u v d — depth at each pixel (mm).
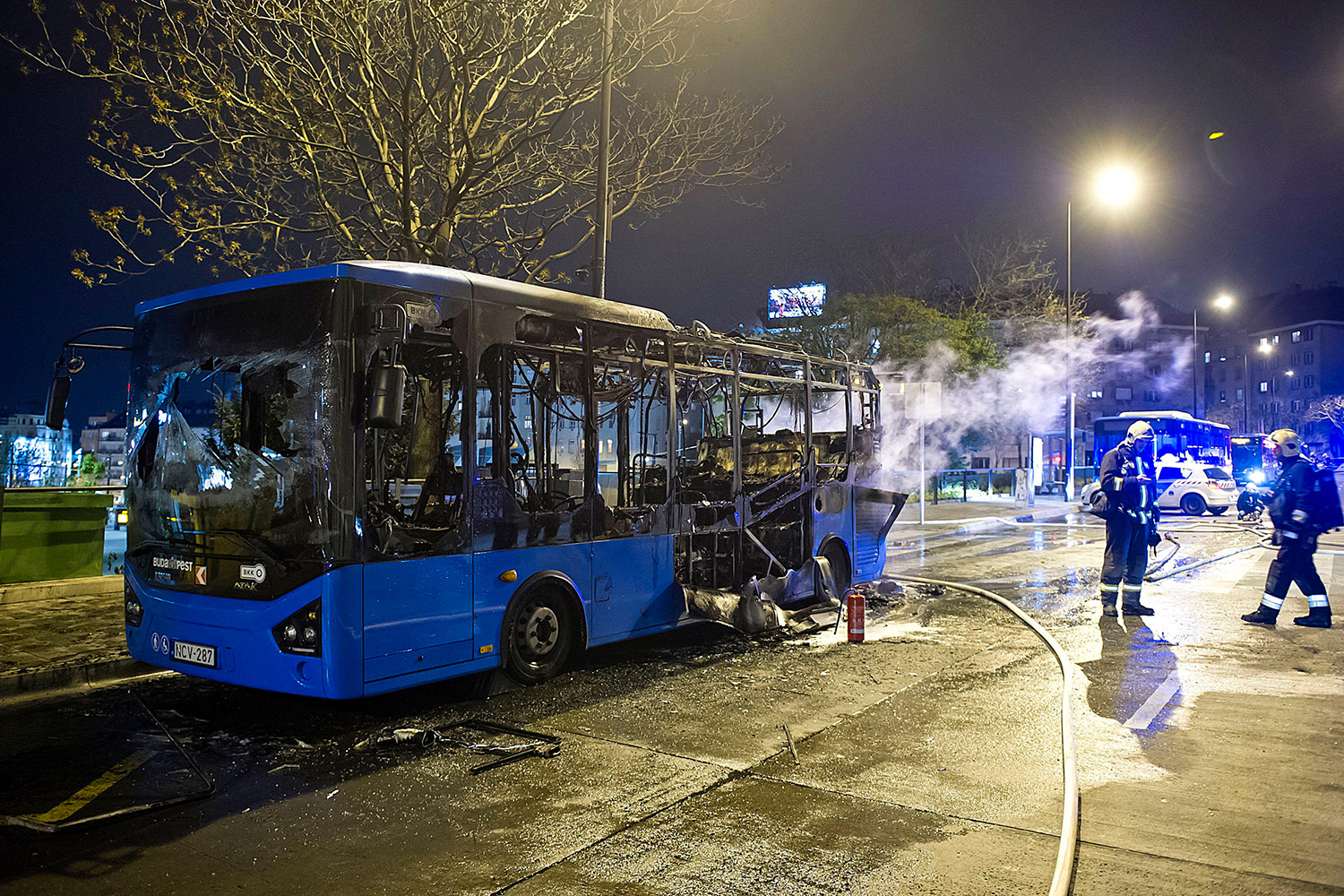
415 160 13430
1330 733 5715
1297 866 3816
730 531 9156
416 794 4848
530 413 7059
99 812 4531
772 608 9109
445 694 6898
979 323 34031
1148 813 4430
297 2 12336
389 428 5570
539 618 7117
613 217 15469
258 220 13055
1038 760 5270
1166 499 28031
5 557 10133
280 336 5961
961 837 4188
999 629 9383
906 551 17375
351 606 5637
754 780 4980
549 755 5426
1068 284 31109
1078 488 39469
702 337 8922
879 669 7652
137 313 6797
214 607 6031
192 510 6242
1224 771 5039
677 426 8812
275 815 4566
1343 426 77688
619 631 7789
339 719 6273
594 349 7648
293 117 12828
